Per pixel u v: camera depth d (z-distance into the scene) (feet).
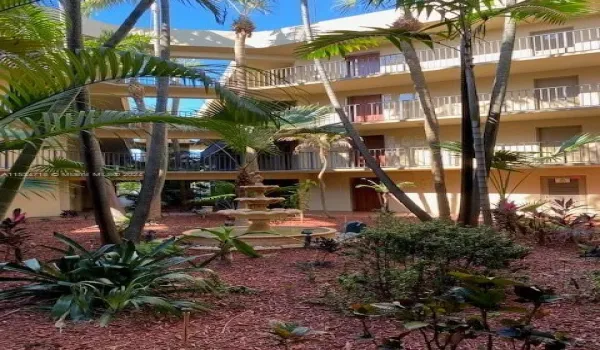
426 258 12.92
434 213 68.64
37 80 9.20
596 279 15.03
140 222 27.45
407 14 32.99
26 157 11.86
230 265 22.43
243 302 14.79
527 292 6.07
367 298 13.34
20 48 10.97
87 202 76.74
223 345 10.55
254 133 30.60
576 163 58.29
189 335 11.37
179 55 75.72
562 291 14.98
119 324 12.19
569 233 27.63
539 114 60.70
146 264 14.83
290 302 14.79
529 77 63.31
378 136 73.20
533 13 21.42
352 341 10.60
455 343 6.20
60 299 13.00
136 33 66.03
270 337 10.89
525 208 33.86
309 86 71.77
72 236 36.47
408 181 70.95
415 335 10.88
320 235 29.78
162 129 28.96
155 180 28.43
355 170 70.85
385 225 14.75
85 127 8.46
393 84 70.95
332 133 42.86
